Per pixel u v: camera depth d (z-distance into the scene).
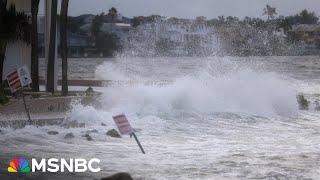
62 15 45.19
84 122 35.16
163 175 21.98
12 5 49.62
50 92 46.03
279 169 23.02
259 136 32.91
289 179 21.41
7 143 28.75
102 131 32.31
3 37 48.50
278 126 37.69
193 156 25.86
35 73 46.69
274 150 27.59
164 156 25.80
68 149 27.34
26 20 49.81
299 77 95.81
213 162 24.41
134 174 22.11
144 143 29.56
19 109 37.78
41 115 36.66
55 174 21.83
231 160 24.84
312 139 31.56
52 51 46.38
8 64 52.72
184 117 39.59
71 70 132.00
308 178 21.52
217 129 35.59
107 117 36.72
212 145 29.25
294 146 29.03
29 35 50.31
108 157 25.41
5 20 48.38
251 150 27.56
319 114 44.47
